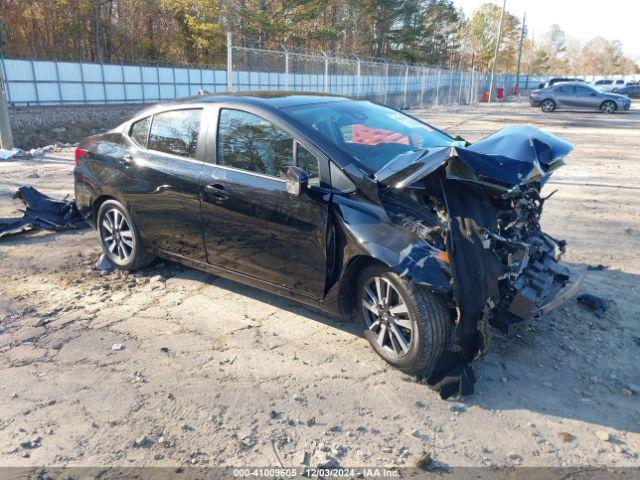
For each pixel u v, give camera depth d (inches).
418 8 2361.0
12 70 1093.8
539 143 149.6
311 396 135.5
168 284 201.2
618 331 167.2
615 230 275.1
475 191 137.0
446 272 128.8
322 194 147.2
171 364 149.1
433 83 1370.6
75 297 190.1
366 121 177.2
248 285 181.0
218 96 182.5
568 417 128.5
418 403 133.0
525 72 4783.5
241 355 153.6
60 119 1052.5
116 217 207.5
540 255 163.5
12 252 234.7
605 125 868.6
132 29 1802.4
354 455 116.3
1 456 115.2
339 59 890.7
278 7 1712.6
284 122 159.8
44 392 136.6
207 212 172.9
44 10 1626.5
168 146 187.3
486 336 128.3
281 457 115.6
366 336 151.6
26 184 363.9
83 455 115.8
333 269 147.8
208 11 1711.4
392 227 137.0
